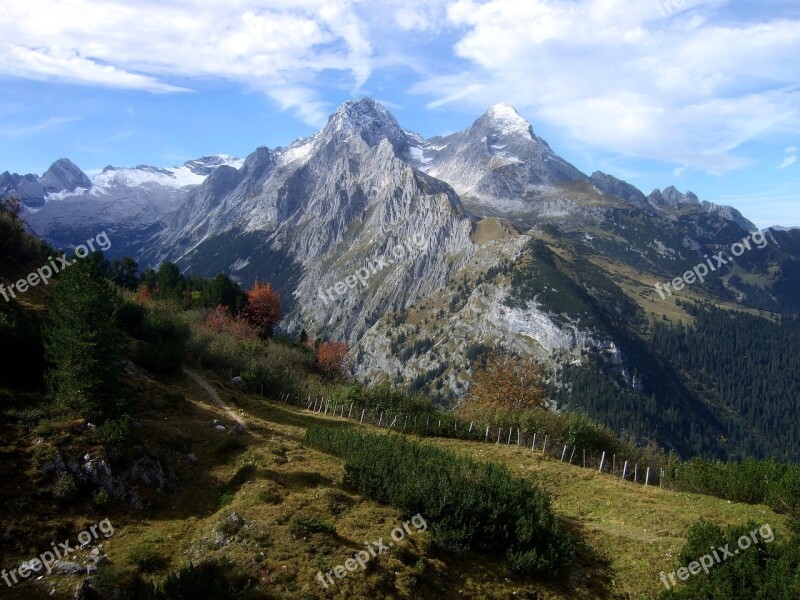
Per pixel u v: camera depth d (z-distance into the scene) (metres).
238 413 37.78
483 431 41.28
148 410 31.53
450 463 27.53
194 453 28.17
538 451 38.31
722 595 19.03
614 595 21.91
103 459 22.12
